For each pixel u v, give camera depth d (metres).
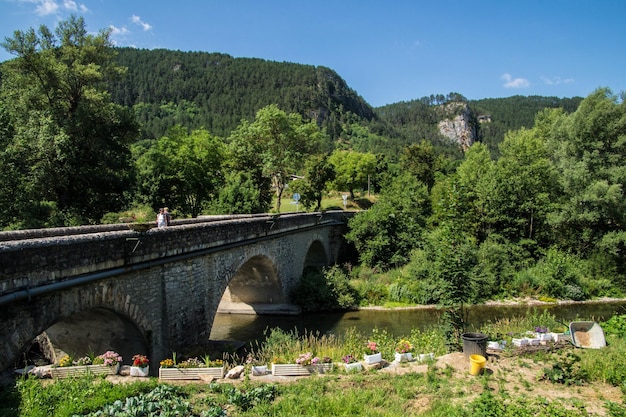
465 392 9.61
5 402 7.82
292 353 12.64
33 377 8.93
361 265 32.16
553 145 33.72
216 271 15.39
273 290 24.38
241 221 17.36
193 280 13.77
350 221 34.00
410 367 11.32
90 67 26.50
